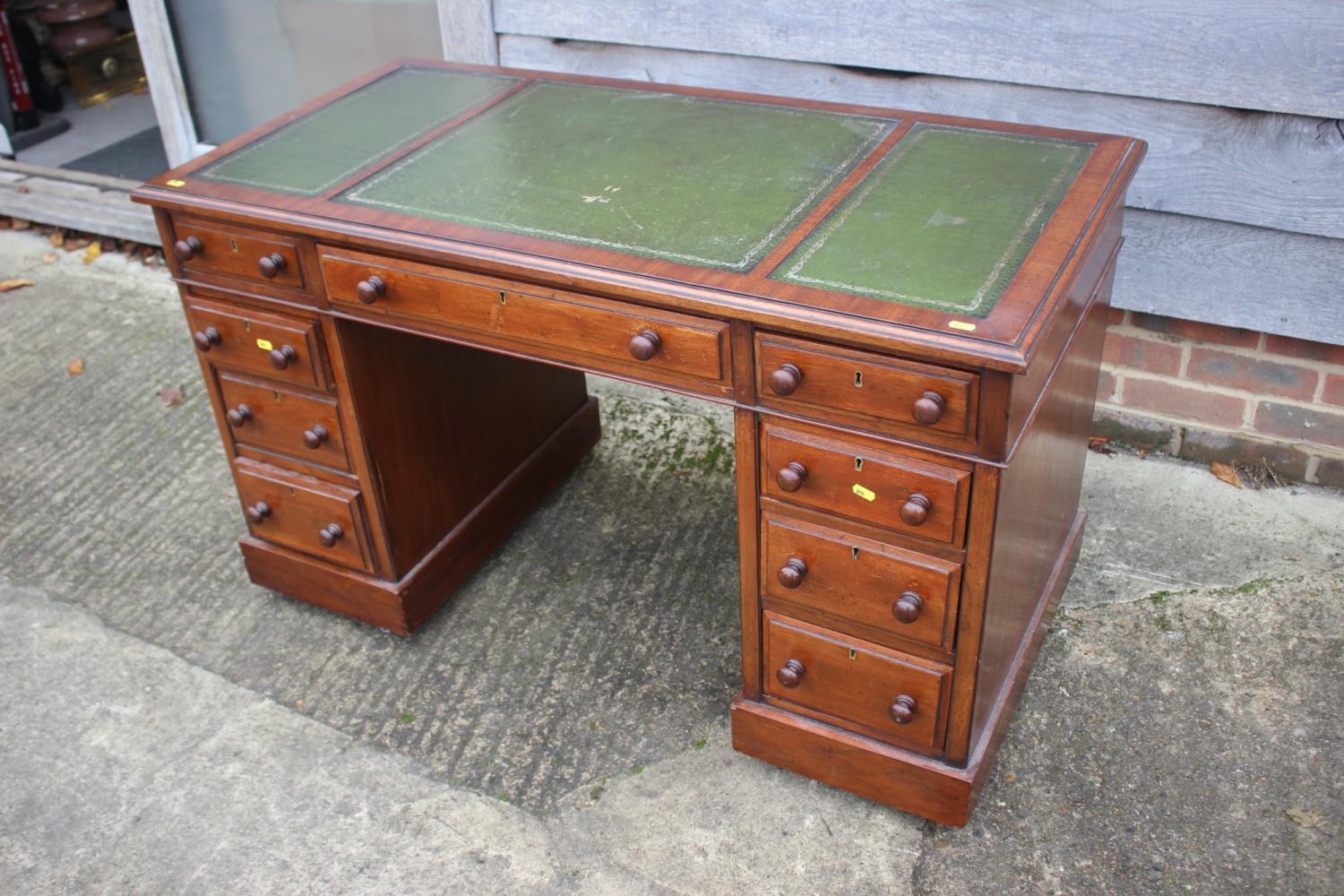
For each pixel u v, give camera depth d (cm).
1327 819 190
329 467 222
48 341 346
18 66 438
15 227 406
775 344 159
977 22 234
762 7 252
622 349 173
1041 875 186
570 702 223
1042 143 197
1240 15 212
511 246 174
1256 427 260
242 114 370
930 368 149
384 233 181
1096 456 275
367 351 208
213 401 228
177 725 223
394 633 239
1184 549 246
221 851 198
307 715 224
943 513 162
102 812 206
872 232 172
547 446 270
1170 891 182
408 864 195
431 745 216
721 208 182
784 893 187
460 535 246
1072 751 206
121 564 264
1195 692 215
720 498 272
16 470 295
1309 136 219
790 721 199
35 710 227
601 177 195
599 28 273
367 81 243
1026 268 160
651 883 190
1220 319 247
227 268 203
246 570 255
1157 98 227
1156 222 243
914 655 181
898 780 192
